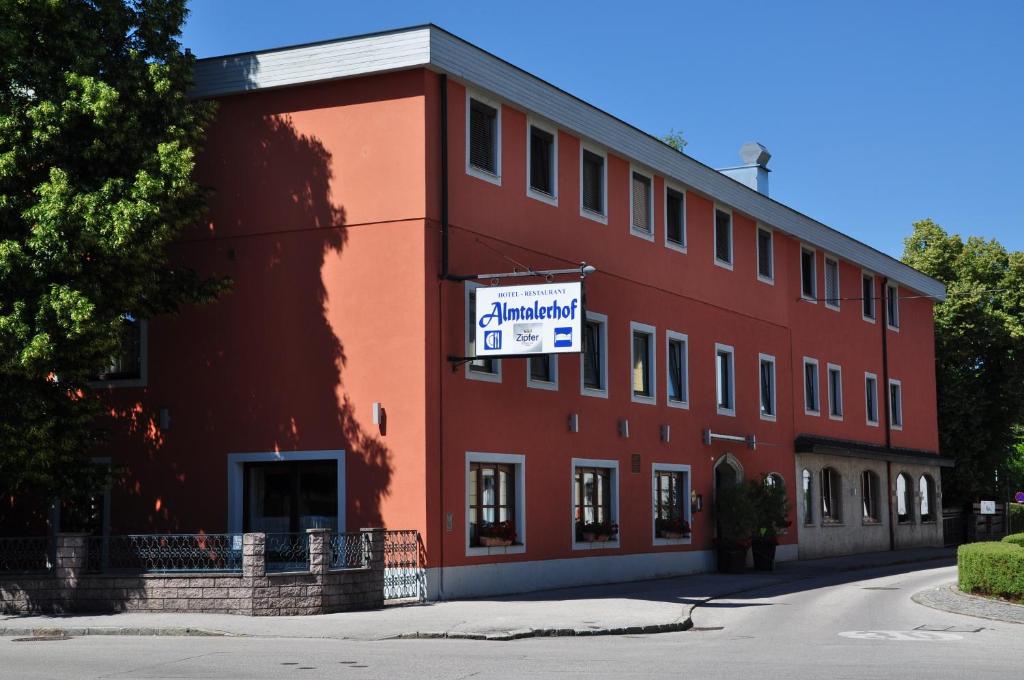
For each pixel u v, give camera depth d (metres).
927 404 51.88
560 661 14.49
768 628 19.34
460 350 24.33
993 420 57.62
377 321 23.78
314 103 24.64
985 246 58.56
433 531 23.20
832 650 15.86
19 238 20.83
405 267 23.67
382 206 23.95
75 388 21.86
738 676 12.97
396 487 23.31
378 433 23.55
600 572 28.41
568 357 27.92
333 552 21.45
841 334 44.12
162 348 25.44
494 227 25.59
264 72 24.73
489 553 24.70
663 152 32.00
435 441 23.47
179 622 19.05
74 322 19.92
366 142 24.20
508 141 26.28
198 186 22.59
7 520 26.53
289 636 17.80
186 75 22.81
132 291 21.27
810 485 40.84
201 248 25.17
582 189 28.88
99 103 20.69
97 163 21.45
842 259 44.50
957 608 22.06
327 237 24.31
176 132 21.78
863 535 44.78
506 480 25.67
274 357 24.50
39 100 21.12
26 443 20.91
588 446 28.34
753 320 37.25
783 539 38.41
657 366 31.56
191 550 21.22
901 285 49.97
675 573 31.67
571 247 28.17
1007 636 17.83
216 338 25.00
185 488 24.98
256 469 24.72
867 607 23.03
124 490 25.47
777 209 38.75
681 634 18.52
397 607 21.77
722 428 34.72
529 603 22.72
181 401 25.17
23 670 13.73
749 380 36.72
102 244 20.25
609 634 18.47
